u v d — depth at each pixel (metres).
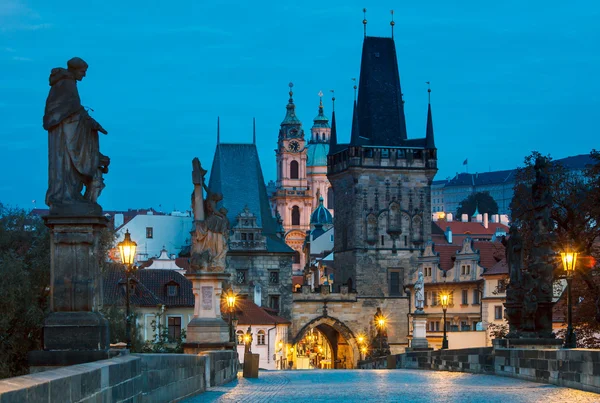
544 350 43.31
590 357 35.97
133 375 23.22
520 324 52.19
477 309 181.00
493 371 53.81
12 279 71.25
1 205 82.88
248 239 196.75
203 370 39.22
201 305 56.88
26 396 14.53
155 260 182.25
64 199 25.08
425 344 95.50
